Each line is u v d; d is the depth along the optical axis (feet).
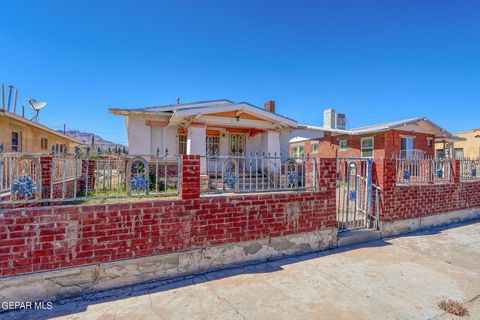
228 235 12.95
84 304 9.70
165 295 10.34
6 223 9.30
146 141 34.42
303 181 16.60
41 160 14.92
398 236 18.29
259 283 11.37
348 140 56.85
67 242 10.05
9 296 9.35
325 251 15.40
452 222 21.89
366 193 18.39
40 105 52.11
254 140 39.22
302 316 9.01
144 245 11.23
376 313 9.21
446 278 11.91
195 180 12.23
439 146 71.15
